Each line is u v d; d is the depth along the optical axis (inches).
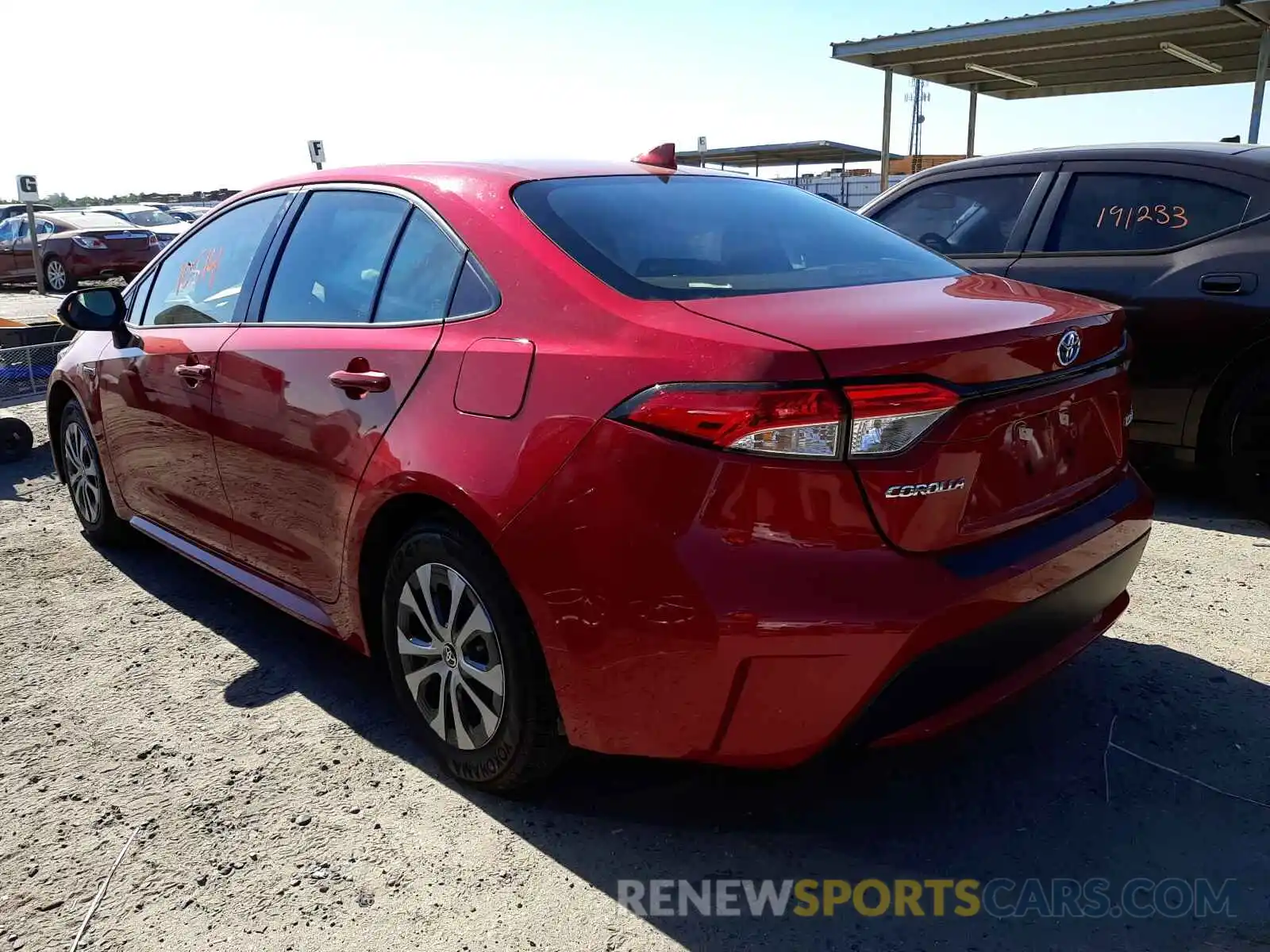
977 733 113.2
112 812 103.0
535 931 85.2
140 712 123.3
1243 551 167.9
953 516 83.8
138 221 906.7
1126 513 104.1
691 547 80.6
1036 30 472.1
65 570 172.6
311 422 114.8
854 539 80.1
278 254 132.9
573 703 90.2
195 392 136.9
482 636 97.9
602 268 97.4
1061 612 94.6
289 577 127.7
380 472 104.1
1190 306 181.0
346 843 97.3
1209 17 441.4
